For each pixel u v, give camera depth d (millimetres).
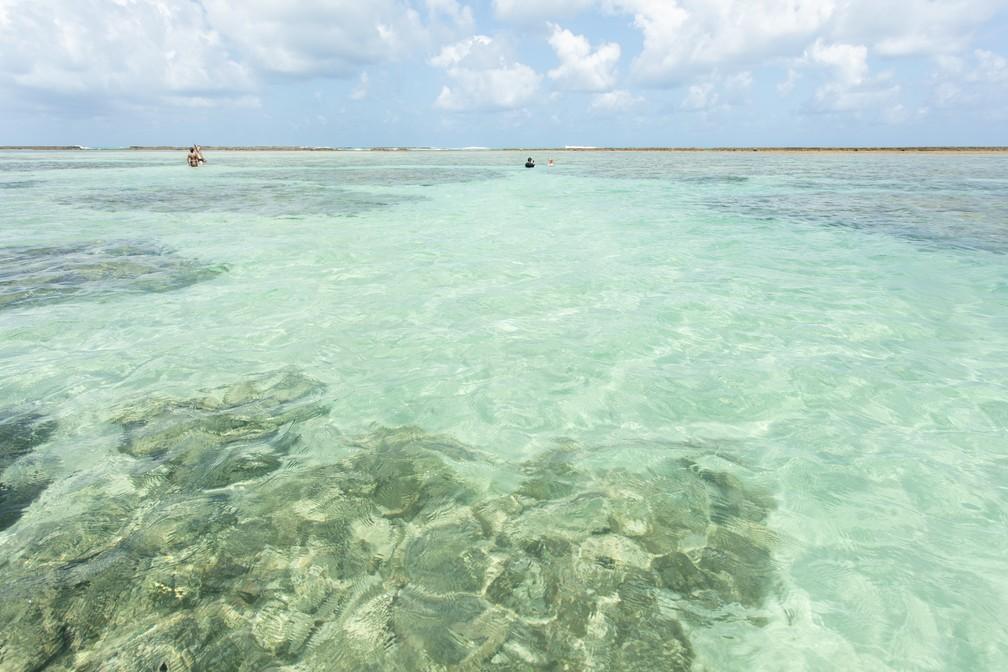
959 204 17250
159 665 2434
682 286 8414
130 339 6328
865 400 5016
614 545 3217
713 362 5812
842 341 6332
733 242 11625
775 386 5277
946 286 8344
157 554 3070
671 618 2738
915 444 4340
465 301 7750
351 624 2656
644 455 4184
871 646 2645
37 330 6531
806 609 2836
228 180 27547
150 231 12570
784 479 3914
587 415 4785
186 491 3650
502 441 4367
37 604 2719
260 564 3016
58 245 10969
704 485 3826
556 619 2707
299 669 2430
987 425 4598
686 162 50562
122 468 3898
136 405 4805
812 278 8820
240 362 5754
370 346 6230
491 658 2488
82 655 2469
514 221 14531
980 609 2871
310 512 3449
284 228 13227
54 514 3410
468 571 2996
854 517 3541
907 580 3049
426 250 10906
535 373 5582
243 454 4098
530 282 8656
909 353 6000
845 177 29375
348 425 4566
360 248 11039
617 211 16438
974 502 3693
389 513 3465
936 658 2598
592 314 7234
